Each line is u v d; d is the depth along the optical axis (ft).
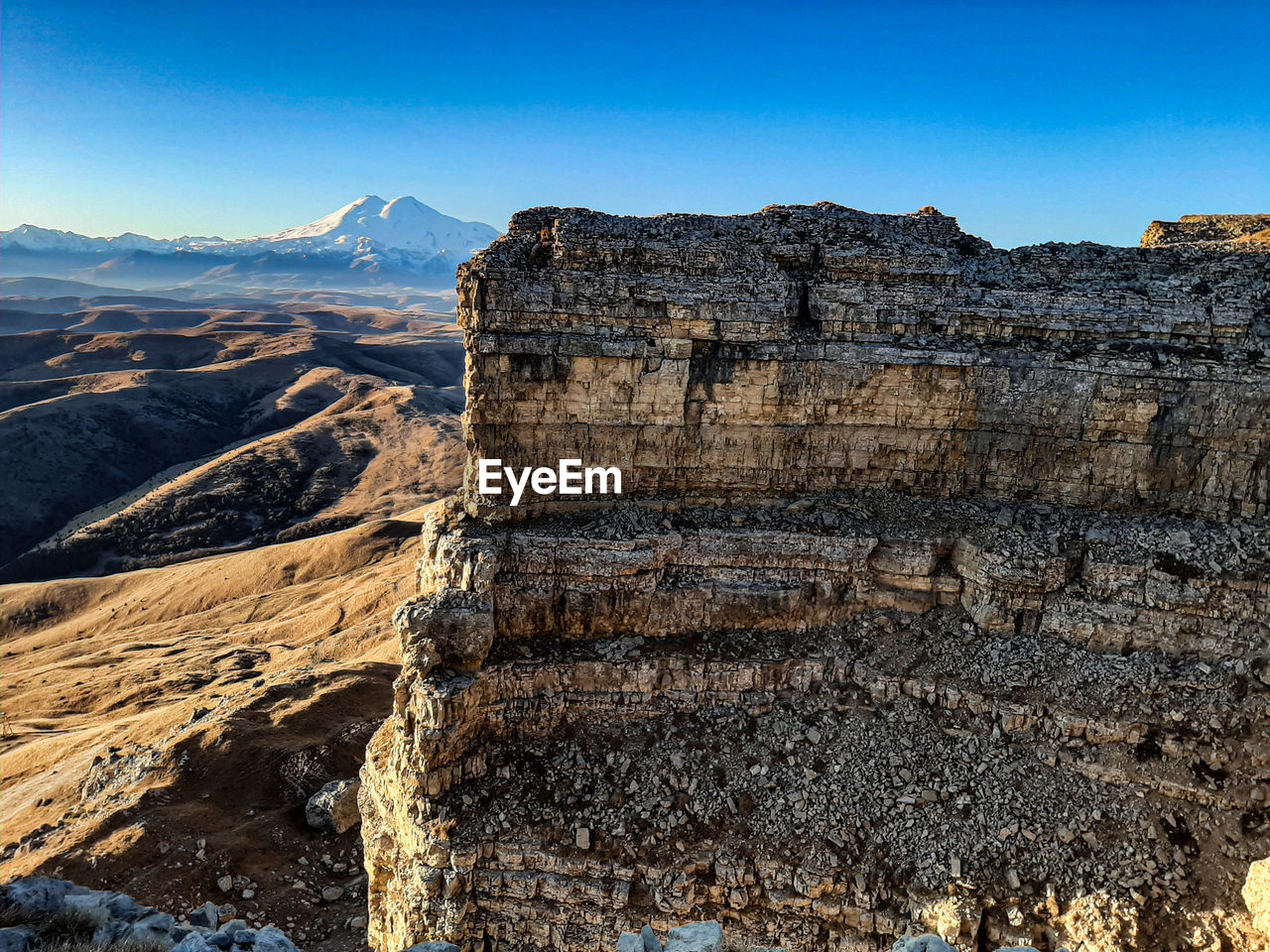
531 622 95.66
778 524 99.66
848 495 103.45
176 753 147.95
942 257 101.24
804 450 102.22
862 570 98.02
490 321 94.63
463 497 102.53
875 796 84.28
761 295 96.94
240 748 148.77
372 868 94.27
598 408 98.22
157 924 54.95
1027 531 96.37
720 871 80.59
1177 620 89.20
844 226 104.22
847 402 99.91
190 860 122.83
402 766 87.97
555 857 81.66
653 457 101.04
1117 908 73.92
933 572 98.17
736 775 87.04
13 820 155.53
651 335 96.78
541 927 81.61
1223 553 90.68
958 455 102.22
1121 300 98.58
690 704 93.40
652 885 80.79
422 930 81.51
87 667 261.44
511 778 87.51
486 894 82.38
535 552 94.79
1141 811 80.02
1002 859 78.69
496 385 96.07
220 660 249.34
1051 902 75.31
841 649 95.81
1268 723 82.23
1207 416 94.79
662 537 96.58
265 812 139.03
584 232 97.50
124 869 120.26
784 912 79.46
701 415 99.81
